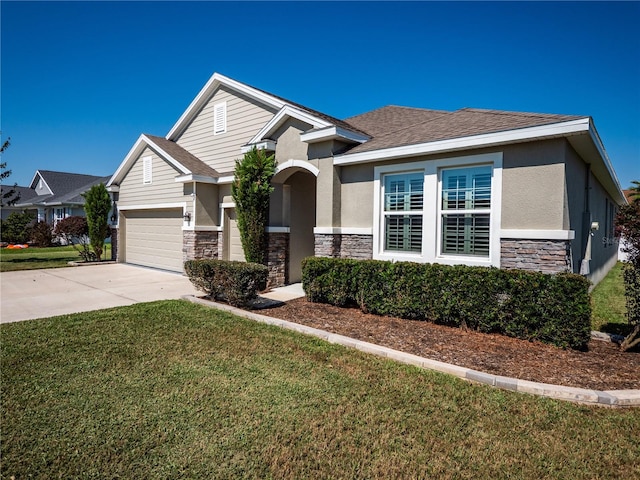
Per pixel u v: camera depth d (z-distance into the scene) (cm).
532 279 596
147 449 327
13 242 2936
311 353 565
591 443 338
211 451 325
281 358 546
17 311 837
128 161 1662
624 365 509
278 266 1162
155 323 729
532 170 679
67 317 771
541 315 589
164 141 1576
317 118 965
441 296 683
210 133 1451
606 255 1582
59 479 290
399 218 879
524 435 351
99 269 1574
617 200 1788
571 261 690
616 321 763
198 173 1327
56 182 3578
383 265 765
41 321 741
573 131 615
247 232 1088
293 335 656
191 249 1337
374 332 659
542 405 406
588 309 559
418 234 848
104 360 536
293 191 1221
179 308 854
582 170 854
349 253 952
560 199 650
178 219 1473
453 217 791
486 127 750
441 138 767
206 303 899
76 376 480
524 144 688
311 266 884
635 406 408
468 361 523
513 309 613
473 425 367
